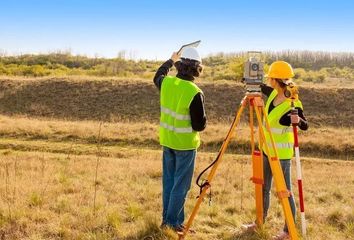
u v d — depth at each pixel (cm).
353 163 1666
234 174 1109
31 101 3331
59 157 1412
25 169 1077
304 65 8225
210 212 696
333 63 8538
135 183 941
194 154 575
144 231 576
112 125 2300
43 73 5162
